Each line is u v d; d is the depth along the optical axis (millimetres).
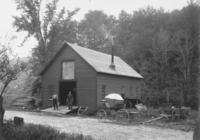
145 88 41312
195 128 5617
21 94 35031
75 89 29094
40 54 43625
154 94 40969
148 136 15320
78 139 9109
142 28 57344
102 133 15367
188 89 40656
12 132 8719
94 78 27156
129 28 64125
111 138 13891
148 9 60625
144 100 39812
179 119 23938
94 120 21984
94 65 27672
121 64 35250
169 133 17016
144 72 45406
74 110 27344
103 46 67625
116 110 27047
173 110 24828
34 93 36906
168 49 44656
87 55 29734
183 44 44750
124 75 31312
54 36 44844
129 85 33312
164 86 43531
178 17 50438
